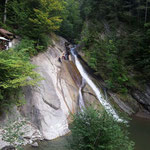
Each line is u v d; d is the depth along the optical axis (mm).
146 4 21156
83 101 14281
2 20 15602
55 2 15945
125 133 5379
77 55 22938
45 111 9914
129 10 24500
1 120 8375
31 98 10086
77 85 15750
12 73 8477
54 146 7875
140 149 8000
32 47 14164
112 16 24531
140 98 16828
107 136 4500
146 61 16922
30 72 9086
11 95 9289
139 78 17688
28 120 9172
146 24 18609
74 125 5098
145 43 18203
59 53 19750
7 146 6590
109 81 17750
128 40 20641
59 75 15211
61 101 12312
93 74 19344
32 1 15680
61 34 30062
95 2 27844
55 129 9523
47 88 11461
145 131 10836
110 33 23359
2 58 8492
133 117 14758
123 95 17156
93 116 4832
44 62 14570
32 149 7352
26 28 15297
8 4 15484
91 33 24156
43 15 13953
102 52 20734
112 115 4934
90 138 4508
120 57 19750
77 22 32188
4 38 12516
